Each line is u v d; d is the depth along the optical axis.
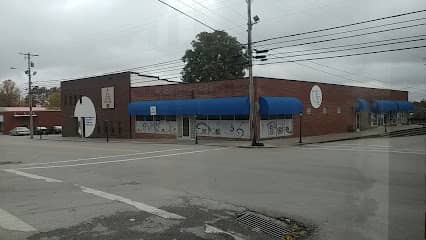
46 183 12.88
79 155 23.08
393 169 13.92
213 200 9.77
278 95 33.25
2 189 11.77
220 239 6.79
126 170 15.76
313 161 17.48
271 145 27.72
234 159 18.89
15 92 117.56
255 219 7.97
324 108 38.75
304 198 9.77
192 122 36.34
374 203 8.93
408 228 7.02
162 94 38.72
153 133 40.16
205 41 55.50
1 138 55.50
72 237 6.94
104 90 46.03
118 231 7.28
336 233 6.97
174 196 10.35
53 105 107.88
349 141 30.86
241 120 32.50
